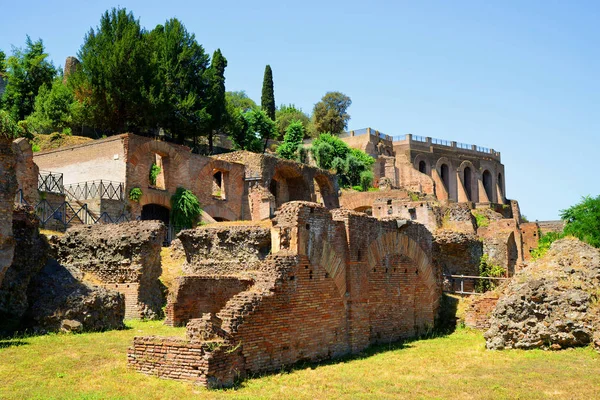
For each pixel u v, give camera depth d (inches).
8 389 472.7
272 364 606.9
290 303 643.5
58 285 763.4
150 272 897.5
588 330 734.5
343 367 647.8
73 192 1574.8
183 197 1598.2
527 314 768.9
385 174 3481.8
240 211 1851.6
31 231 790.5
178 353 518.3
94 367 552.7
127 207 1471.5
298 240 666.2
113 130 2079.2
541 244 1904.5
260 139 2945.4
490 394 535.2
